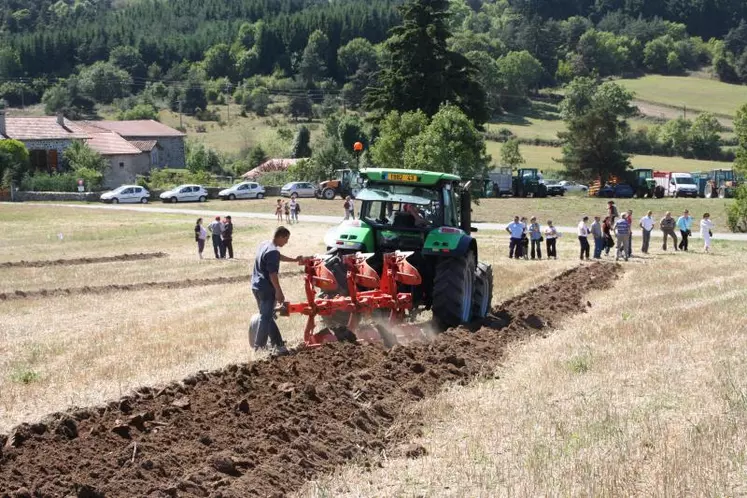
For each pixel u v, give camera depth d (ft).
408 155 173.99
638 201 207.92
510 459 26.04
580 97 462.19
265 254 40.04
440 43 210.18
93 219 170.19
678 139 392.68
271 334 40.55
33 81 517.96
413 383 34.81
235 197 228.63
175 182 249.14
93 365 40.14
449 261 48.19
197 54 633.61
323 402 31.19
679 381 35.50
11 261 101.81
